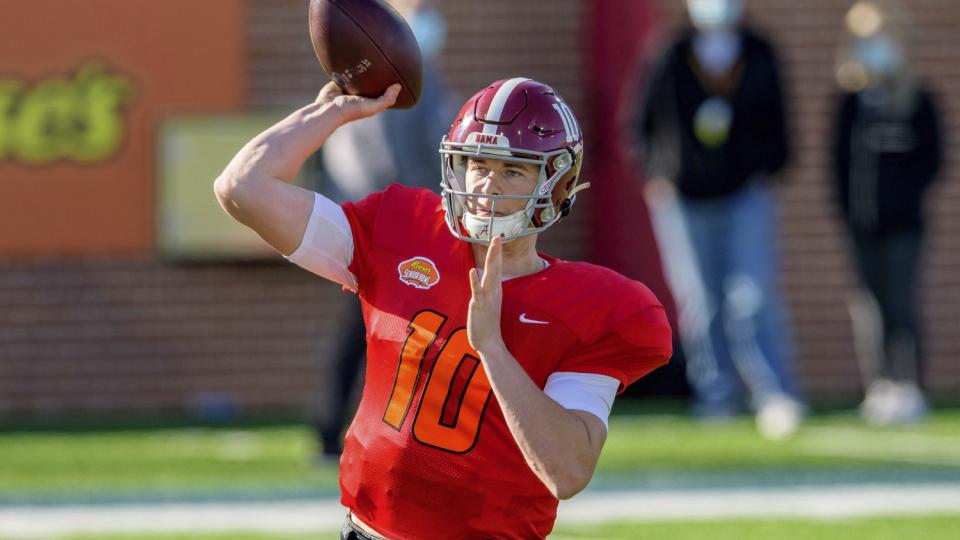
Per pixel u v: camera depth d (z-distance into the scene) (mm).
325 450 28141
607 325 12617
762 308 32906
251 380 37094
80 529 22734
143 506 24500
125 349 36812
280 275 37156
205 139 36625
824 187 38844
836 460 28922
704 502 24938
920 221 34812
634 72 37688
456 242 13055
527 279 12805
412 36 13820
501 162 12516
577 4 38250
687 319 34531
